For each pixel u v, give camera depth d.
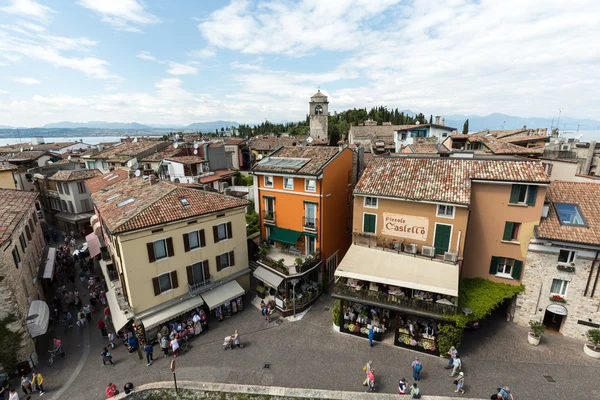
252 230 37.56
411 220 24.89
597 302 21.41
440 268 23.00
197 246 27.14
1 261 21.02
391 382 20.23
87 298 31.94
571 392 18.70
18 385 21.48
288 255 32.06
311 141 66.12
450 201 22.50
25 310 23.83
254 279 34.50
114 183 36.12
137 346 24.66
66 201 50.47
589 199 23.03
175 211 25.58
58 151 91.94
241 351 23.73
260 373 21.52
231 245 29.39
